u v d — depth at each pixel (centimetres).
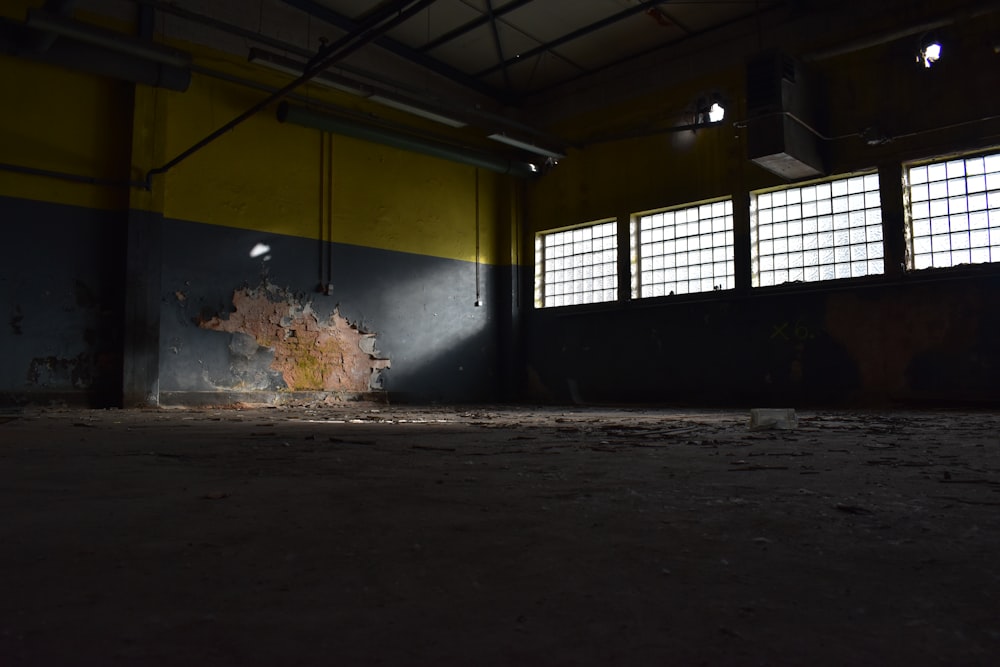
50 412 1134
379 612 134
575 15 1527
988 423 778
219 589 150
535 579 157
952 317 1266
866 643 118
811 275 1425
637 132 1591
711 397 1542
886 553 181
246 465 387
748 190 1507
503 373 1862
